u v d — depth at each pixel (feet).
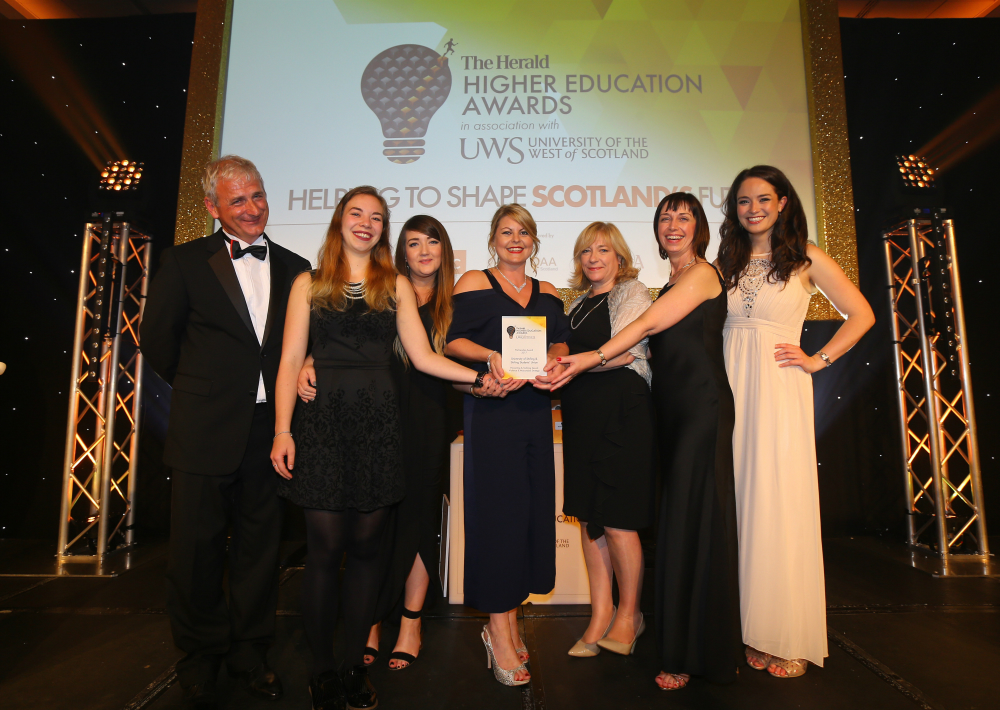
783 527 5.57
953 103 11.22
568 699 5.26
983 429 11.03
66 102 11.15
